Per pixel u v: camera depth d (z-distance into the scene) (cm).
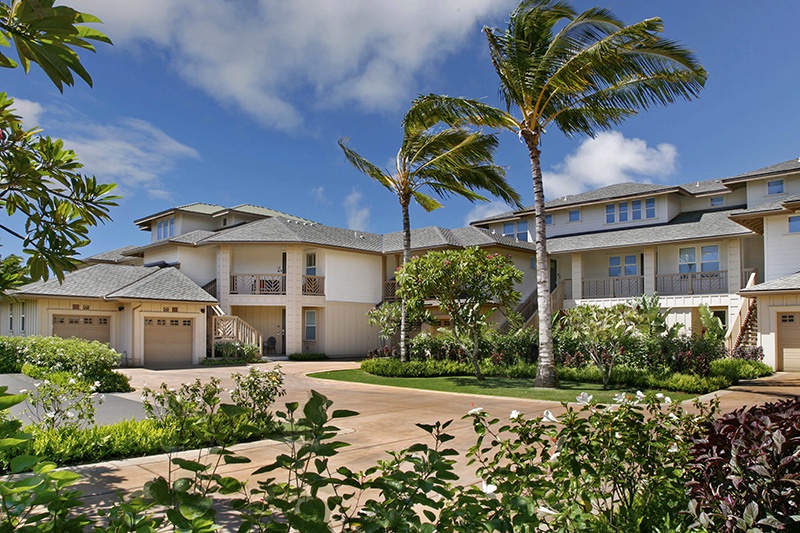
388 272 3209
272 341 2878
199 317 2467
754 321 2189
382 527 222
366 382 1672
